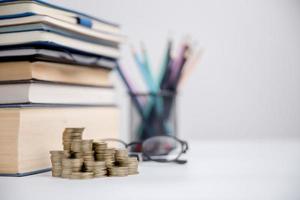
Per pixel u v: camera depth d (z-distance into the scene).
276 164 0.60
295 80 1.11
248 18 1.11
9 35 0.54
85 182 0.46
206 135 1.09
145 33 1.08
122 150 0.51
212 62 1.10
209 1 1.10
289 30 1.12
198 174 0.52
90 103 0.68
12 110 0.51
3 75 0.55
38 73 0.55
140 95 0.77
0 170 0.51
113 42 0.71
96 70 0.71
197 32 1.10
